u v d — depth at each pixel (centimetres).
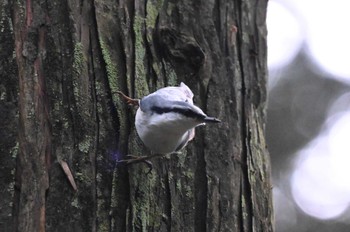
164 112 573
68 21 627
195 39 713
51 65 607
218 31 737
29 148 573
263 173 709
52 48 613
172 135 586
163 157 638
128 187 602
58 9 628
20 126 576
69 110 599
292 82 1808
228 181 666
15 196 556
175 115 568
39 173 570
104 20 652
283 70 1827
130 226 593
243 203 672
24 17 613
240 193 674
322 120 1756
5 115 577
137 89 643
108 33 651
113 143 611
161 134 584
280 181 1728
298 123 1764
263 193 697
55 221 565
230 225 650
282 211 1716
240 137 702
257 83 758
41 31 615
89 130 602
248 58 759
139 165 617
